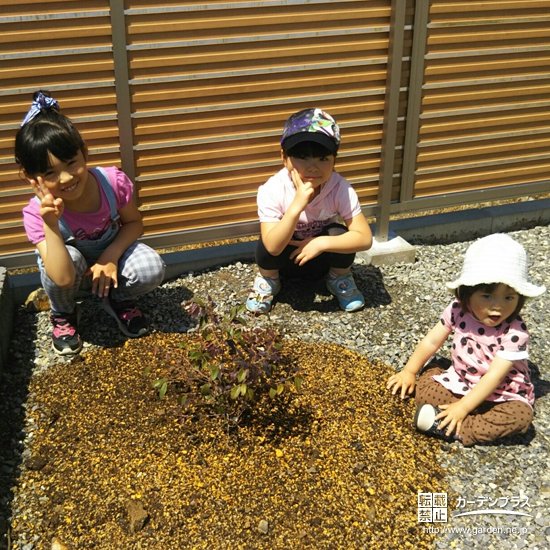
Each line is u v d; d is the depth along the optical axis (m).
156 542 2.71
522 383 3.25
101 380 3.56
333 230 4.10
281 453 3.10
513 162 5.03
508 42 4.65
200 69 4.09
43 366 3.69
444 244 5.15
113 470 3.02
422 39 4.43
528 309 4.28
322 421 3.29
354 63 4.34
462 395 3.31
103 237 3.84
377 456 3.12
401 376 3.52
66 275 3.48
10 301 4.05
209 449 3.12
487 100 4.77
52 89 3.87
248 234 4.58
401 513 2.86
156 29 3.92
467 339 3.28
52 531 2.77
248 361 3.11
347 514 2.84
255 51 4.13
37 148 3.28
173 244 4.45
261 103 4.25
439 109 4.69
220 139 4.27
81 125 4.01
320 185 4.00
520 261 3.09
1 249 4.11
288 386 3.48
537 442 3.24
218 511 2.83
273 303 4.30
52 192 3.43
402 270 4.70
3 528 2.77
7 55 3.74
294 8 4.11
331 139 3.75
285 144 3.81
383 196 4.68
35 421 3.32
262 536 2.74
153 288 3.88
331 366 3.68
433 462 3.11
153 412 3.32
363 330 4.03
